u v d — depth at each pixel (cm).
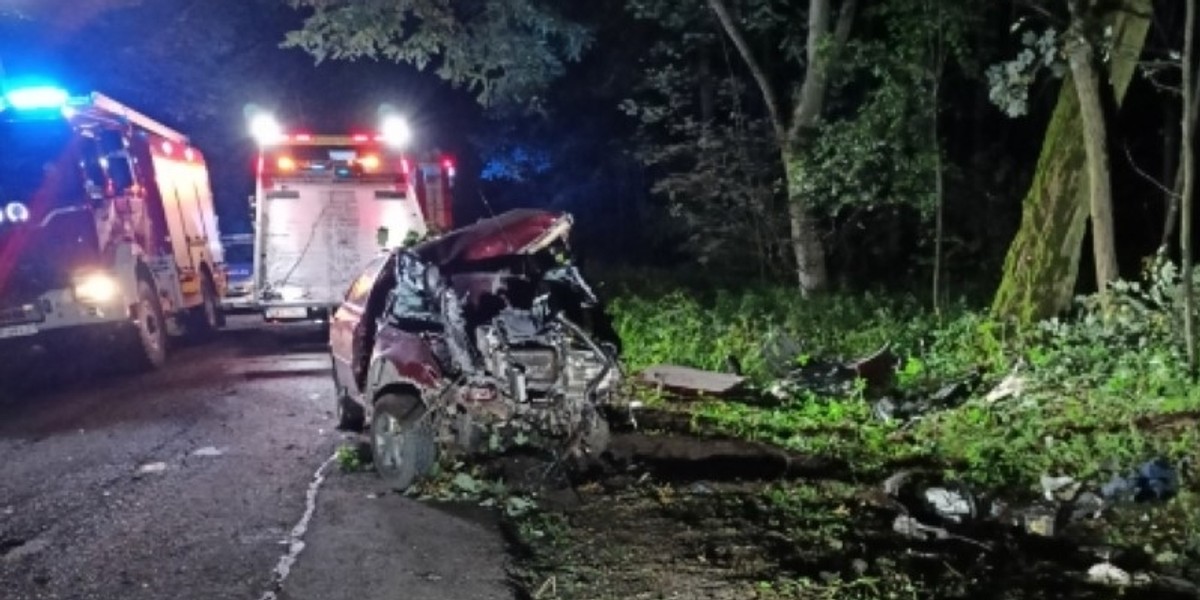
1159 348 1073
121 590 659
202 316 1944
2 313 1397
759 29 1770
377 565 688
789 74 2134
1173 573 654
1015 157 2202
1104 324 1146
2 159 1412
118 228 1488
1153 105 2089
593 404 870
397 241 1748
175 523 783
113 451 1016
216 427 1105
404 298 906
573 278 914
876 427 1023
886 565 660
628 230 3128
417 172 1916
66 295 1425
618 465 908
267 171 1728
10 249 1402
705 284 2227
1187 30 1036
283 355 1658
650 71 1973
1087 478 822
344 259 1733
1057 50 1152
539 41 1912
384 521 774
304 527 765
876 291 1953
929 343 1344
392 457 860
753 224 1947
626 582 650
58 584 673
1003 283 1277
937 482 832
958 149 2189
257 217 1714
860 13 1761
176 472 927
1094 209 1158
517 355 848
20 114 1412
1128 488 770
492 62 1886
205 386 1370
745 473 884
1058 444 907
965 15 1446
